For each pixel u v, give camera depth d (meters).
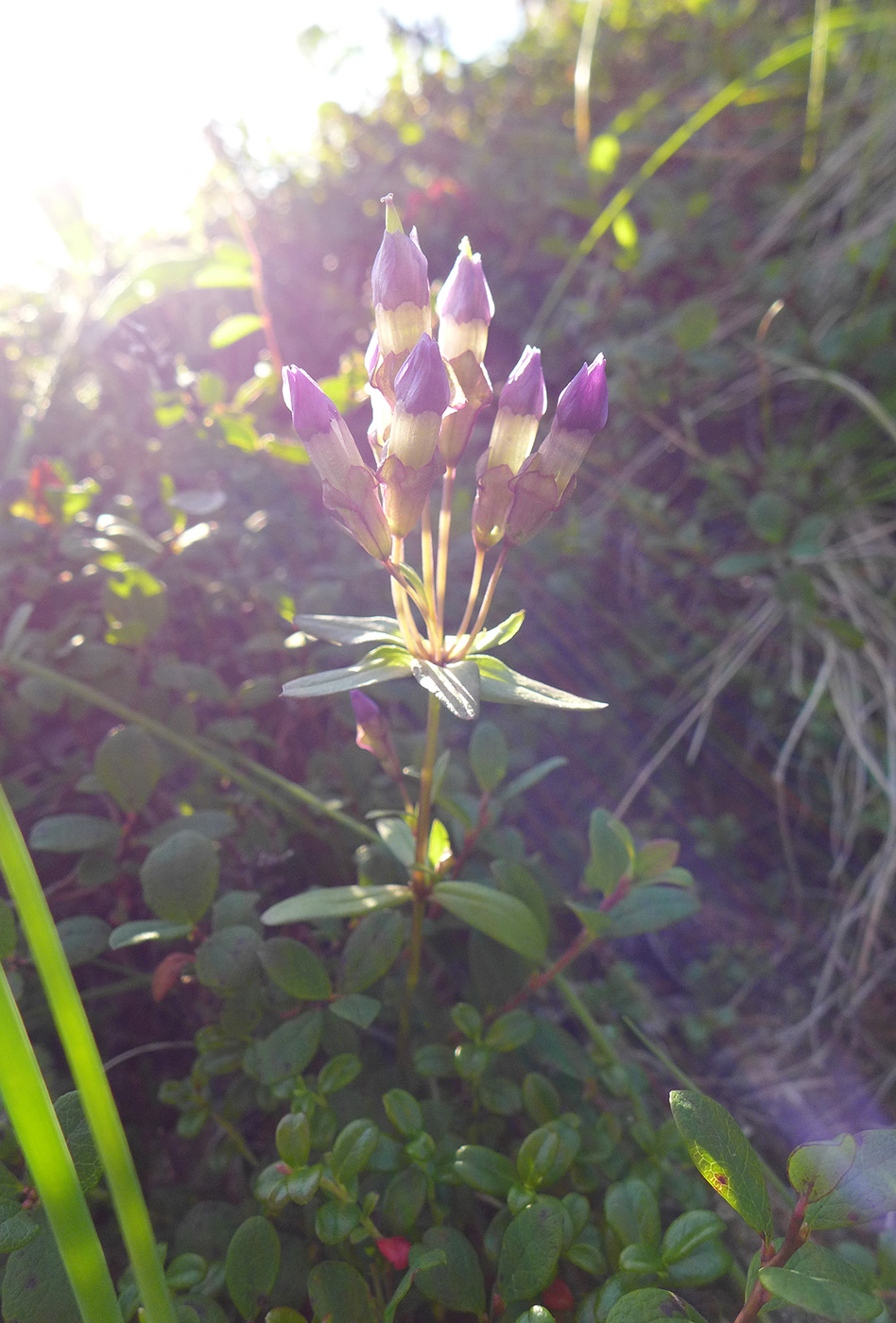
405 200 0.40
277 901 0.21
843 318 0.35
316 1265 0.14
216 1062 0.16
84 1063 0.09
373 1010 0.15
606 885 0.18
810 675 0.32
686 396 0.36
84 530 0.25
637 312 0.35
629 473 0.34
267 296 0.38
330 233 0.40
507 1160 0.15
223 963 0.16
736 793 0.31
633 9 0.51
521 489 0.13
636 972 0.26
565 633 0.32
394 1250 0.14
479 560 0.14
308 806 0.23
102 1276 0.09
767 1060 0.25
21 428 0.32
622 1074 0.18
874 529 0.32
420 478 0.13
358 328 0.36
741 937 0.28
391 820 0.18
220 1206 0.16
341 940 0.20
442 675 0.13
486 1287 0.16
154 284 0.30
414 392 0.12
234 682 0.27
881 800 0.29
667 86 0.45
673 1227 0.13
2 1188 0.13
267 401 0.29
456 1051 0.17
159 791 0.23
